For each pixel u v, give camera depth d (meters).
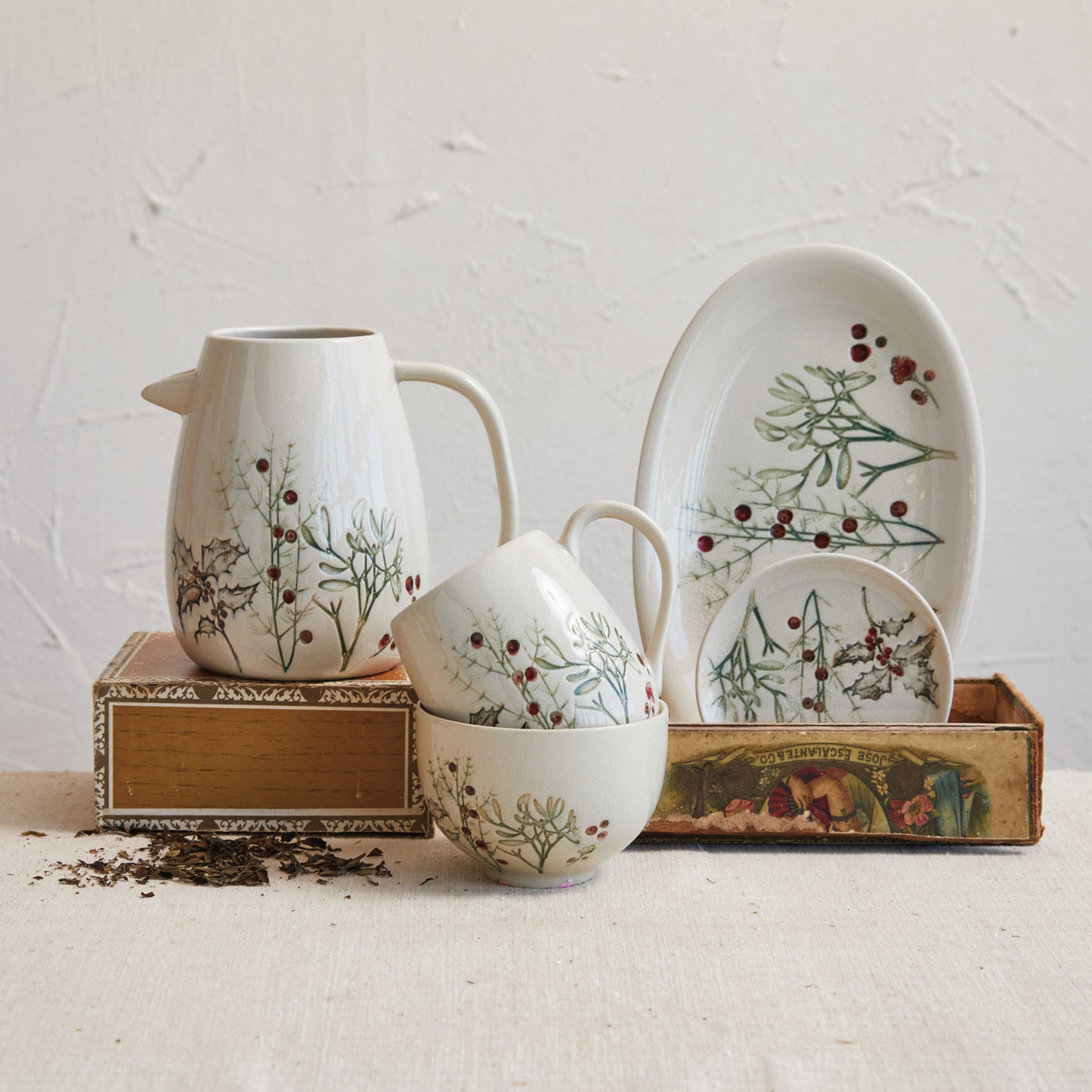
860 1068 0.46
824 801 0.65
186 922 0.57
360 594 0.65
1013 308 1.20
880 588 0.71
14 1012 0.49
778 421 0.73
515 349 1.19
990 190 1.17
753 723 0.67
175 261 1.16
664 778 0.62
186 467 0.65
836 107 1.15
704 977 0.53
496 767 0.56
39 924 0.56
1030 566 1.25
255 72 1.13
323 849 0.66
